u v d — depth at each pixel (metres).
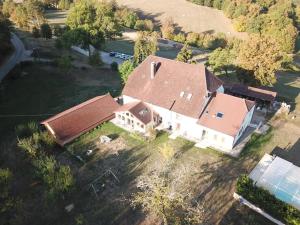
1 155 43.84
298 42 126.25
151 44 75.56
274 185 36.22
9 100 58.09
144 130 49.56
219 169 42.34
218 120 46.81
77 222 34.12
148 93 51.56
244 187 36.53
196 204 36.75
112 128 50.56
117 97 59.88
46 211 35.78
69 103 57.97
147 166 42.53
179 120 49.19
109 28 83.38
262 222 34.81
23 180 39.66
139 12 139.00
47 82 65.81
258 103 58.47
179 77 50.56
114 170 41.84
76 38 72.00
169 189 31.52
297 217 33.03
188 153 45.22
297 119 55.12
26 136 46.72
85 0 96.88
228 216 35.44
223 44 112.81
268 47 59.12
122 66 65.00
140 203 36.41
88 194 38.09
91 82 67.56
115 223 34.53
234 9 139.75
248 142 47.97
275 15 124.12
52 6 139.50
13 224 33.69
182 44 110.12
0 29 75.25
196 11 144.38
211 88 49.19
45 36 87.62
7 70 69.31
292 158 44.91
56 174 37.19
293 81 77.88
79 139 47.62
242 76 62.03
